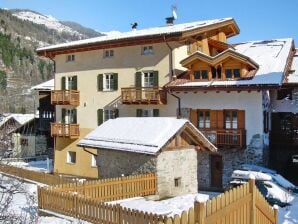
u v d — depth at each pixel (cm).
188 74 2684
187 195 2072
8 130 930
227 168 2456
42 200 1625
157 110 2753
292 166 2616
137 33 3019
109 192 1806
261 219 1152
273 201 1864
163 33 2628
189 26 2919
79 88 3209
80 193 1706
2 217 751
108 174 2170
